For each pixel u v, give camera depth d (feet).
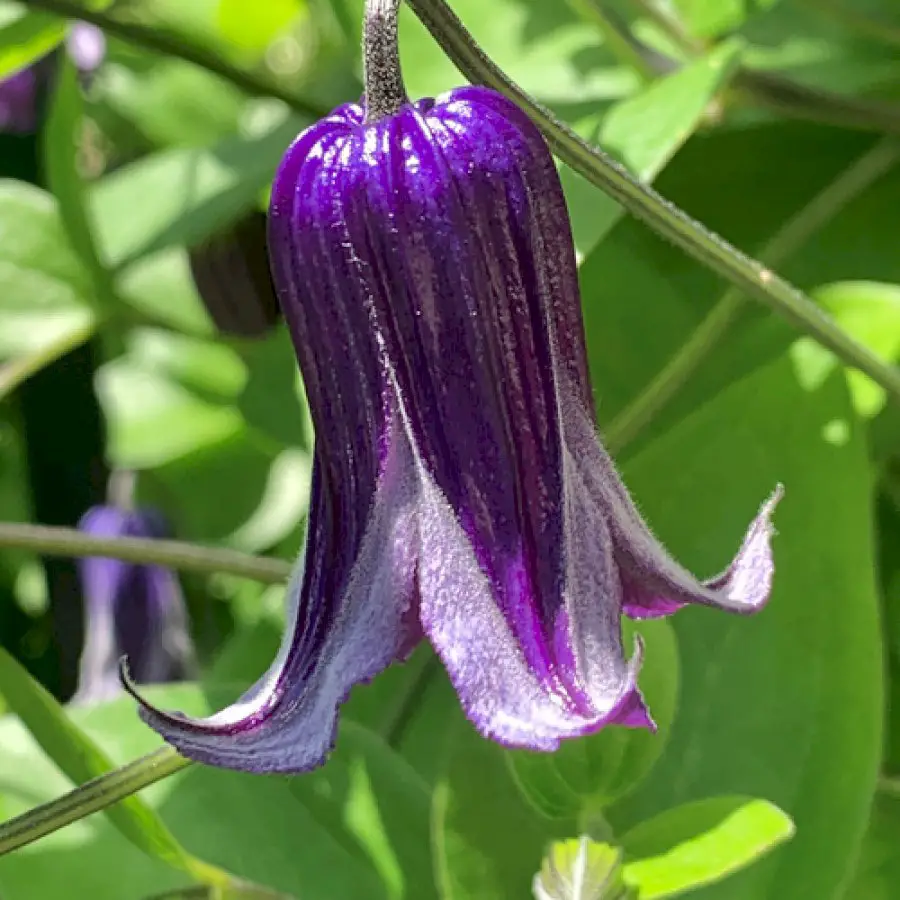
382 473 0.25
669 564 0.26
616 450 0.38
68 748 0.34
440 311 0.25
